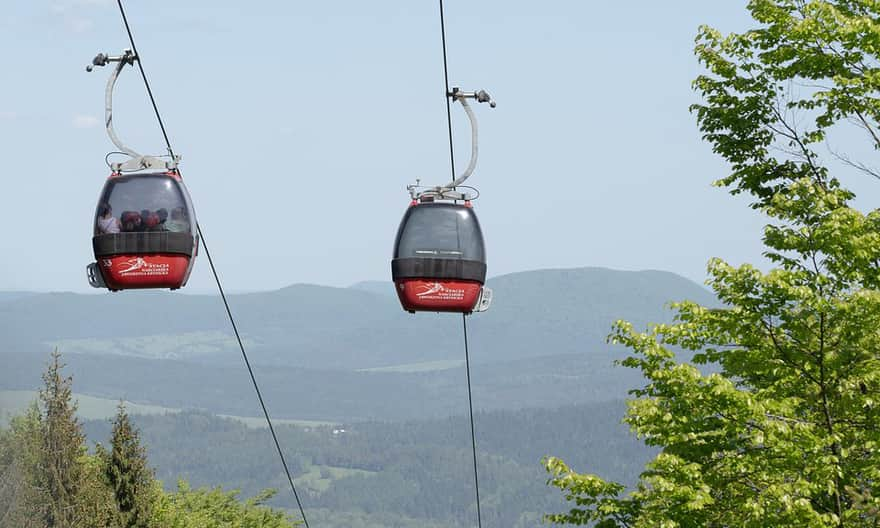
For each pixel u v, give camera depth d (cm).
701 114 5459
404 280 4509
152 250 4247
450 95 4325
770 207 4472
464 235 4509
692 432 4184
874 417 4253
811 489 4006
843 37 4956
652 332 4372
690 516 4109
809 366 4291
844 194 4869
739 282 4256
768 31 5241
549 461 4444
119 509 13862
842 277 4375
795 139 5350
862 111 5066
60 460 12206
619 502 4294
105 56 3956
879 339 4212
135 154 4334
